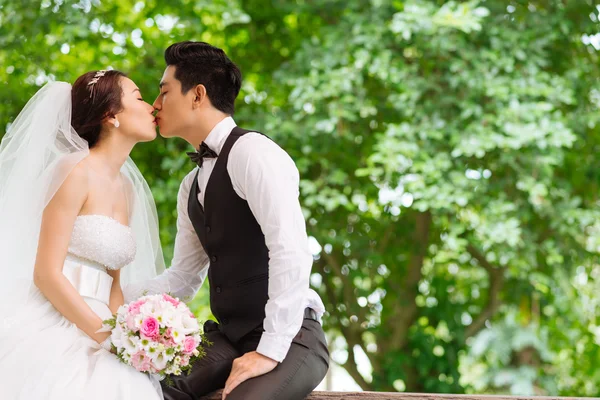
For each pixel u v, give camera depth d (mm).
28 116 2580
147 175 6828
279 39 7383
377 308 7594
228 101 2693
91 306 2518
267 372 2385
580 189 7391
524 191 6469
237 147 2576
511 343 7469
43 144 2512
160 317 2297
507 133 6039
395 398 2529
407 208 7113
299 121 6379
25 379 2312
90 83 2631
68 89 2631
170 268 2912
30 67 6469
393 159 6055
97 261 2578
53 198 2482
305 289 2395
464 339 7461
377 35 6160
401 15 5910
